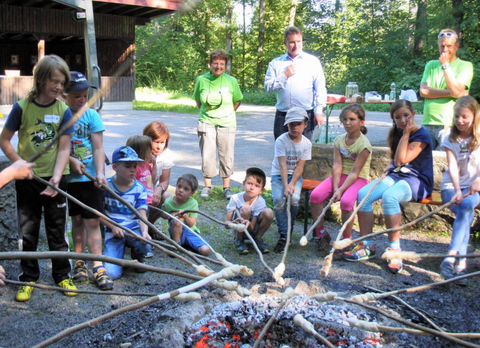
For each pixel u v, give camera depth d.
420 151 4.65
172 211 4.79
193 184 4.73
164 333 2.96
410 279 4.27
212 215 5.99
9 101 16.70
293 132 4.93
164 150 5.21
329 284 4.10
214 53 6.35
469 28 14.11
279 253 4.88
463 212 4.27
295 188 5.03
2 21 16.27
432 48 16.92
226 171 6.62
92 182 4.02
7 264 4.41
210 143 6.56
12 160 3.59
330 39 26.20
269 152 10.67
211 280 2.93
